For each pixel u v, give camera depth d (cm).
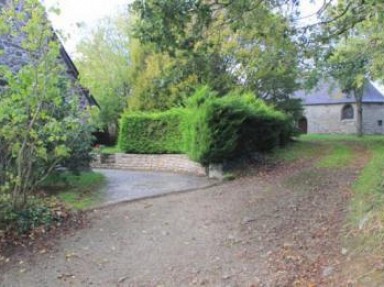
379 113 3244
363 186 719
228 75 1597
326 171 1030
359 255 446
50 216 652
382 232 463
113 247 555
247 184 975
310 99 3350
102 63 2650
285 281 425
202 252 528
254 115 1243
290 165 1209
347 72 1005
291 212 670
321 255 477
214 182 1073
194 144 1217
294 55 890
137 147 1567
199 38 686
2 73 634
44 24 608
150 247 553
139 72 1959
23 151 620
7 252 531
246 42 1577
